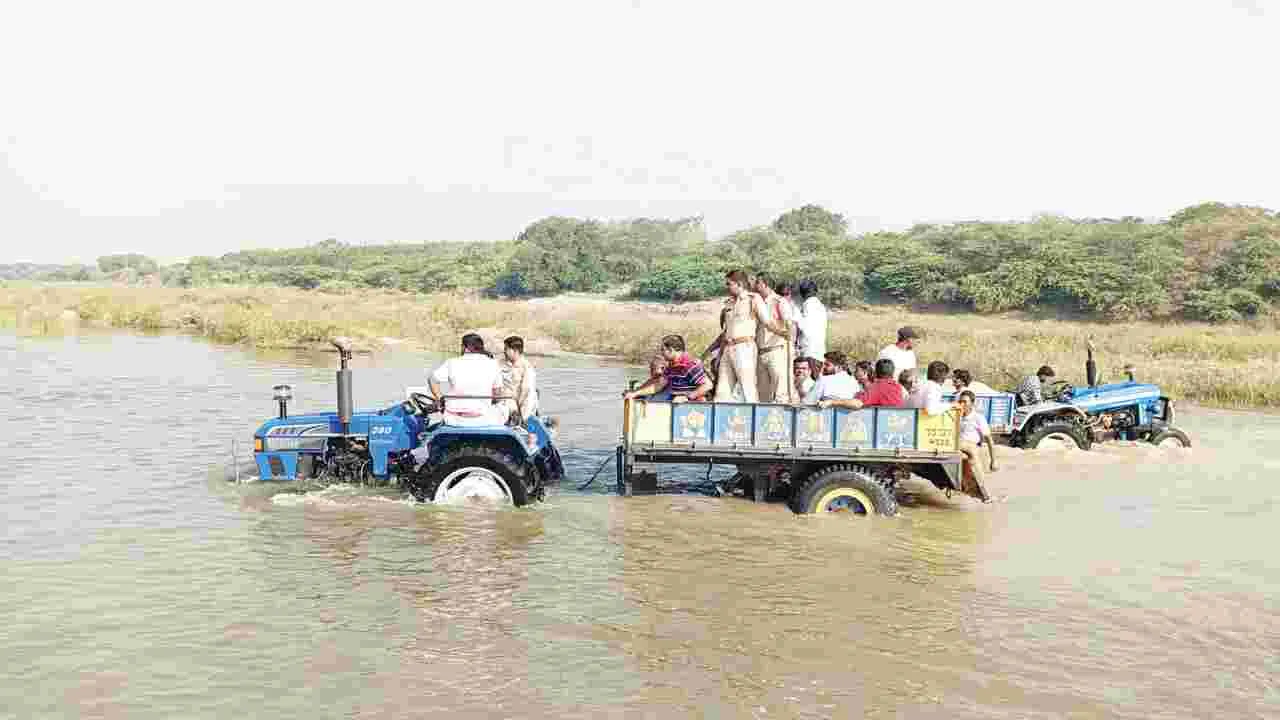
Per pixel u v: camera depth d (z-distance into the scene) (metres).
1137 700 5.70
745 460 9.84
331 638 6.32
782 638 6.50
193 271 111.56
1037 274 52.59
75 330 35.75
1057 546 8.91
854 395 10.56
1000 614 7.06
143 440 13.26
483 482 9.77
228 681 5.65
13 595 7.02
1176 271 49.97
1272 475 12.43
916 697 5.66
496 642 6.32
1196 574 8.10
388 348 30.86
